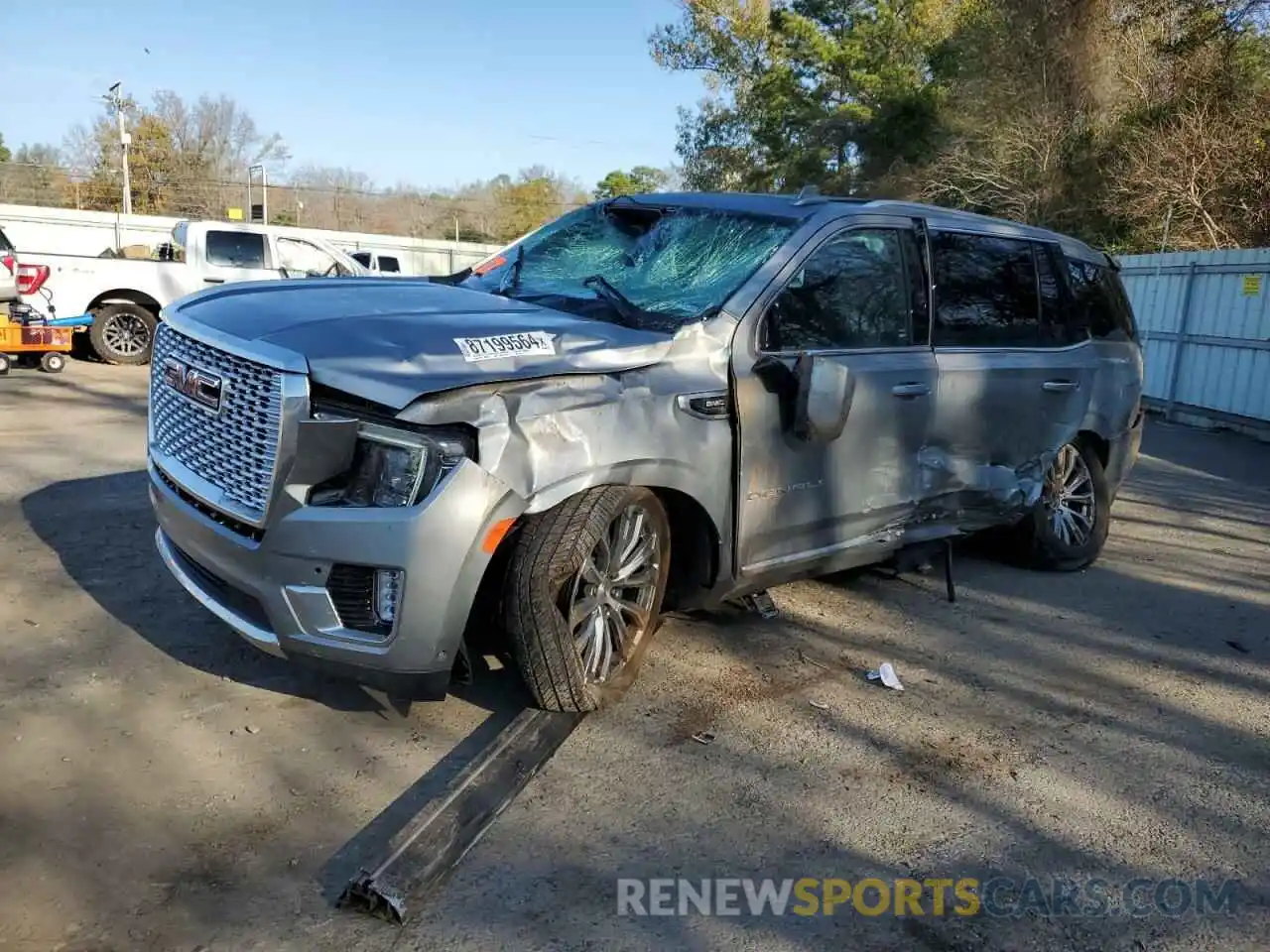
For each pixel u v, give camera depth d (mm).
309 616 3070
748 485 3887
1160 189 20688
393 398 2955
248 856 2771
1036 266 5469
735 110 40375
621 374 3498
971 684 4242
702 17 39219
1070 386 5438
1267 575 6215
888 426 4406
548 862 2818
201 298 3801
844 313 4312
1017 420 5105
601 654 3619
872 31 35344
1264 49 21953
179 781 3107
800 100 36719
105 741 3312
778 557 4141
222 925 2494
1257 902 2852
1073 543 5953
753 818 3113
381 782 3176
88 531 5473
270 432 3035
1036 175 25109
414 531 2969
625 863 2842
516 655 3424
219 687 3736
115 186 43125
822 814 3160
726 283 4043
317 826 2928
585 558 3385
